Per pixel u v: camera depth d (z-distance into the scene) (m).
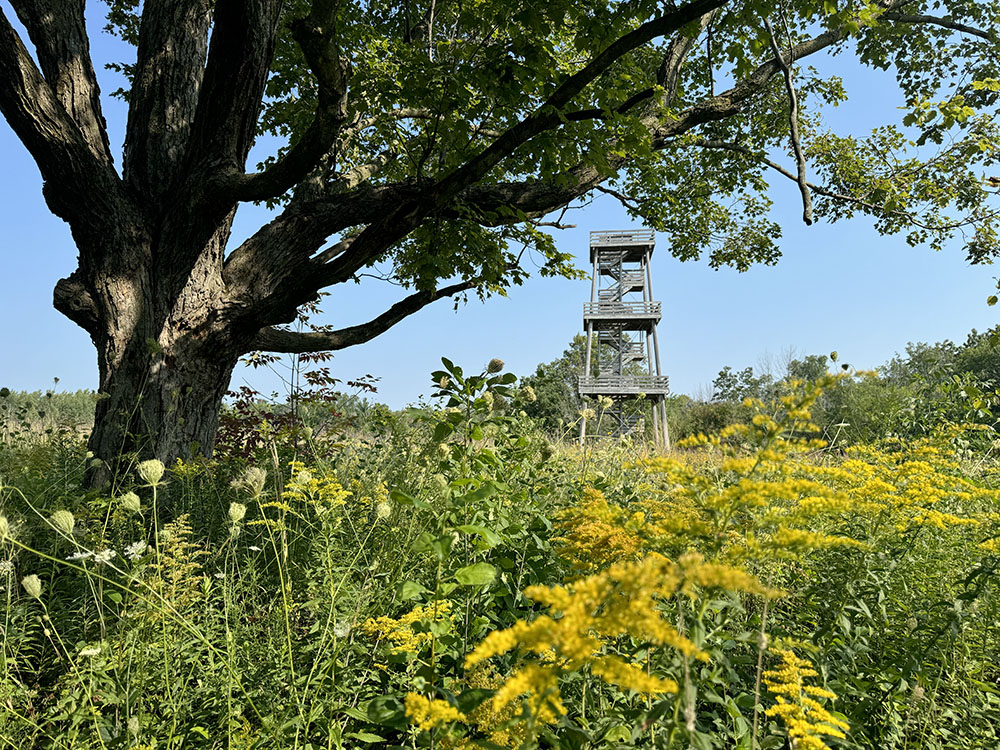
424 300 6.88
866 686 2.19
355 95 5.19
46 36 5.38
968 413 6.34
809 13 4.49
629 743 1.60
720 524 1.60
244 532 3.87
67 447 5.69
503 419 2.82
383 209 6.21
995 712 2.12
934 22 8.05
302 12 7.70
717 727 2.02
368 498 3.42
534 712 1.14
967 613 2.14
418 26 8.32
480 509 2.49
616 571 1.07
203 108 5.56
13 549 2.60
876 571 2.35
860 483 2.61
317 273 5.50
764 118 10.66
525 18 4.54
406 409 2.50
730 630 2.35
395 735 2.31
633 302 27.39
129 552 2.30
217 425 6.16
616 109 5.07
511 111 6.36
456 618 2.42
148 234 5.62
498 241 6.29
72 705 2.04
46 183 5.34
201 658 2.44
